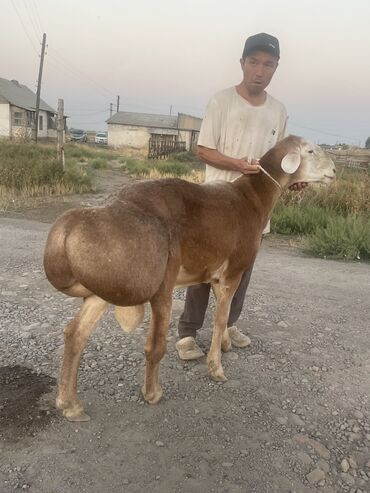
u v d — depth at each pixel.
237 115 3.87
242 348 4.54
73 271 2.66
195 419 3.39
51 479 2.74
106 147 54.03
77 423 3.24
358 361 4.42
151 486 2.75
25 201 13.13
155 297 3.08
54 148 25.30
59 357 4.09
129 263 2.65
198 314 4.26
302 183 3.95
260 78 3.72
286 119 4.19
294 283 6.72
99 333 4.62
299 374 4.11
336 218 10.70
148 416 3.38
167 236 2.95
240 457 3.04
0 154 20.80
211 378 3.93
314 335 4.94
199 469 2.91
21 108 45.56
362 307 5.87
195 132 56.41
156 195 3.02
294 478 2.90
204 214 3.24
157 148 37.50
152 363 3.33
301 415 3.52
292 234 10.85
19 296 5.46
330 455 3.12
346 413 3.59
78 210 2.73
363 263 8.30
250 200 3.63
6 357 4.05
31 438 3.06
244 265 3.65
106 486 2.73
